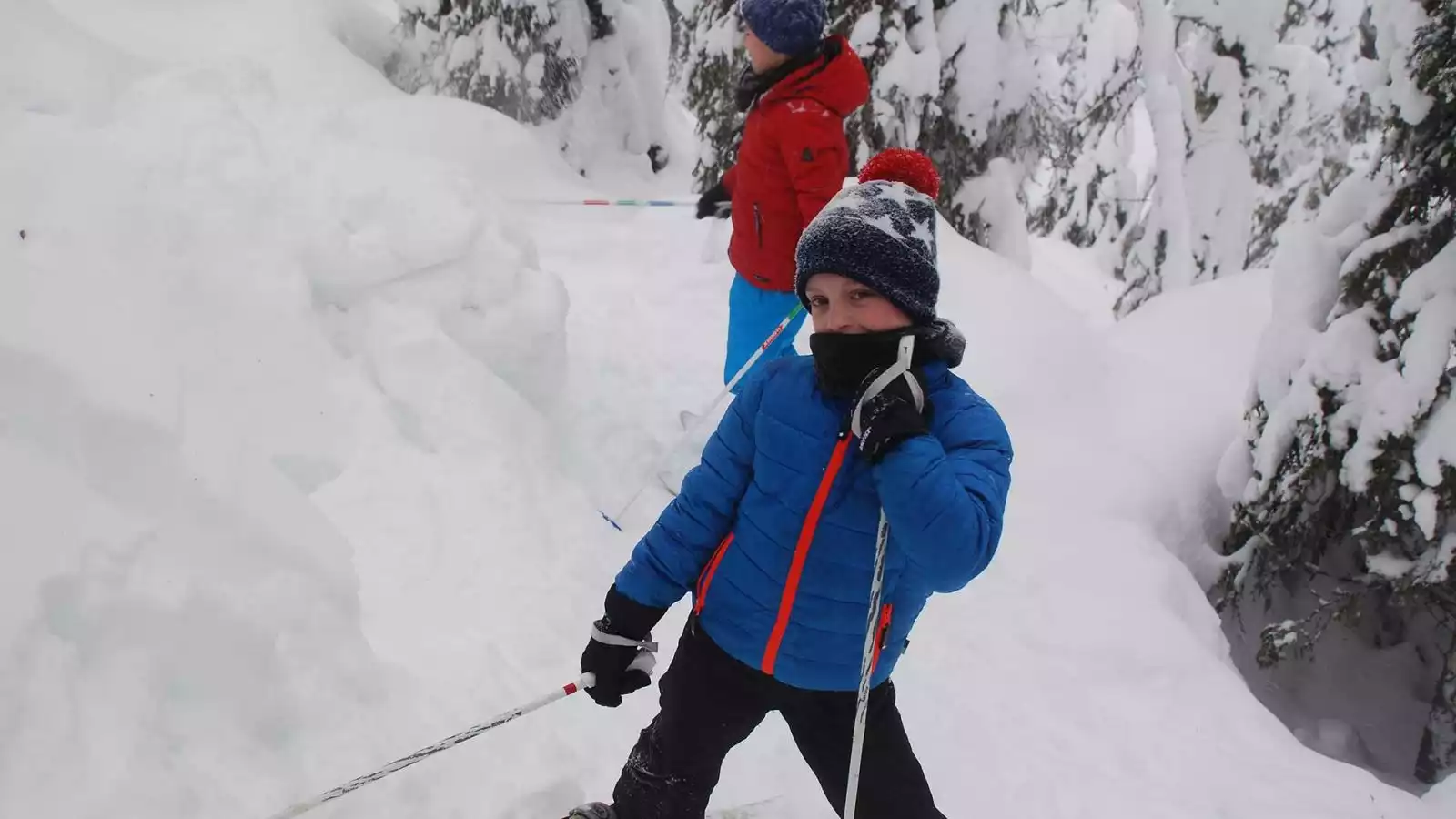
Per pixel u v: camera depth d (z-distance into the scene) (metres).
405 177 3.66
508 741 2.19
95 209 2.60
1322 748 4.85
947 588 1.48
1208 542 5.21
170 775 1.64
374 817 1.85
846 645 1.65
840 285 1.55
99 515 1.85
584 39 10.22
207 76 3.63
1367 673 5.25
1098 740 3.04
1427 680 5.21
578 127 10.31
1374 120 10.11
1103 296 14.26
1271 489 4.85
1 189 2.49
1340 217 4.83
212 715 1.79
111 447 2.02
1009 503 4.38
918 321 1.58
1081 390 5.57
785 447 1.62
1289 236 5.04
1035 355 5.61
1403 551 4.61
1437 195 4.41
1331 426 4.59
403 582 2.56
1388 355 4.54
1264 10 8.99
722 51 8.66
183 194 2.91
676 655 1.82
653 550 1.72
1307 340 4.78
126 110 3.22
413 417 3.10
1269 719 3.27
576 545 3.08
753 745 2.66
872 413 1.47
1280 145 10.58
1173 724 3.15
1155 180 9.57
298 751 1.88
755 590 1.65
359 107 8.21
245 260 2.89
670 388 4.75
